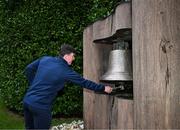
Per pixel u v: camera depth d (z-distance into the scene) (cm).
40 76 457
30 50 808
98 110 510
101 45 551
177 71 384
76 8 798
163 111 385
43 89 451
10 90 840
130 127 415
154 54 388
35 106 447
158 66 387
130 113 416
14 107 849
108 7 713
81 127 712
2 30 866
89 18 746
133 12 408
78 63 790
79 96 793
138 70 401
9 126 765
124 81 492
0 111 881
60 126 733
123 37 484
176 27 384
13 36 834
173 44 384
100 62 548
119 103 438
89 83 457
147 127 390
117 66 481
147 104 391
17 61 826
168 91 384
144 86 394
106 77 486
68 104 791
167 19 385
